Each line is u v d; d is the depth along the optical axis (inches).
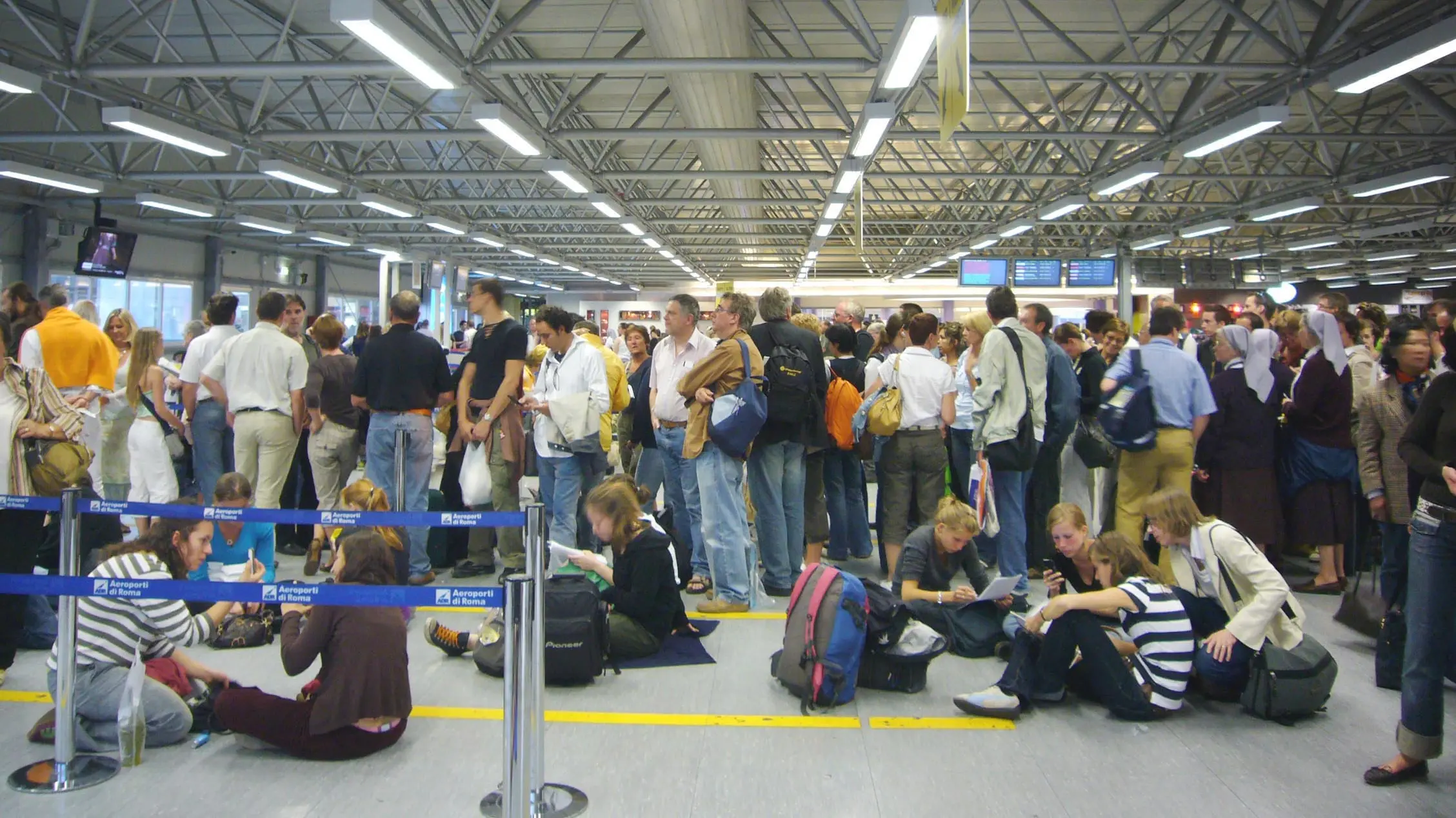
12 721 139.4
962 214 935.0
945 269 1322.6
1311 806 113.7
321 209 904.9
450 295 927.7
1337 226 898.1
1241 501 212.5
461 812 111.0
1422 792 117.2
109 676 128.1
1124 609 142.4
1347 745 132.0
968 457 226.5
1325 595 213.9
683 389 190.1
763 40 432.1
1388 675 153.2
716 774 121.4
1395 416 170.4
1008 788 118.1
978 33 426.6
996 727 137.9
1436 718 116.2
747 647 173.9
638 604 164.4
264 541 208.5
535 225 937.5
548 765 123.6
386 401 212.1
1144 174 483.2
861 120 388.8
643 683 155.4
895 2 393.4
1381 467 172.7
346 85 529.7
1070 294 1157.1
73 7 406.9
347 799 114.2
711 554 195.5
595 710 143.4
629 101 470.6
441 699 148.7
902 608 153.2
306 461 256.5
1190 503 148.5
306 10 409.1
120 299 776.9
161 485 232.8
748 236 1034.7
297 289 1088.2
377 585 126.1
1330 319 211.3
